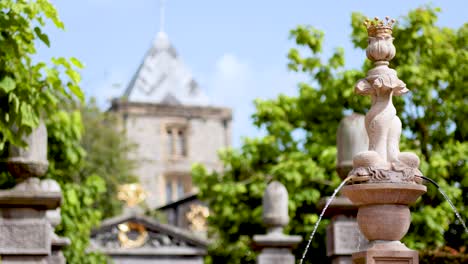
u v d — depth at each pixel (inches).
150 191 4667.8
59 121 1018.7
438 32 1284.4
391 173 457.4
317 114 1370.6
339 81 1328.7
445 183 1159.0
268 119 1433.3
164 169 4717.0
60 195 634.2
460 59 1272.1
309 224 1190.9
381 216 456.1
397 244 457.7
